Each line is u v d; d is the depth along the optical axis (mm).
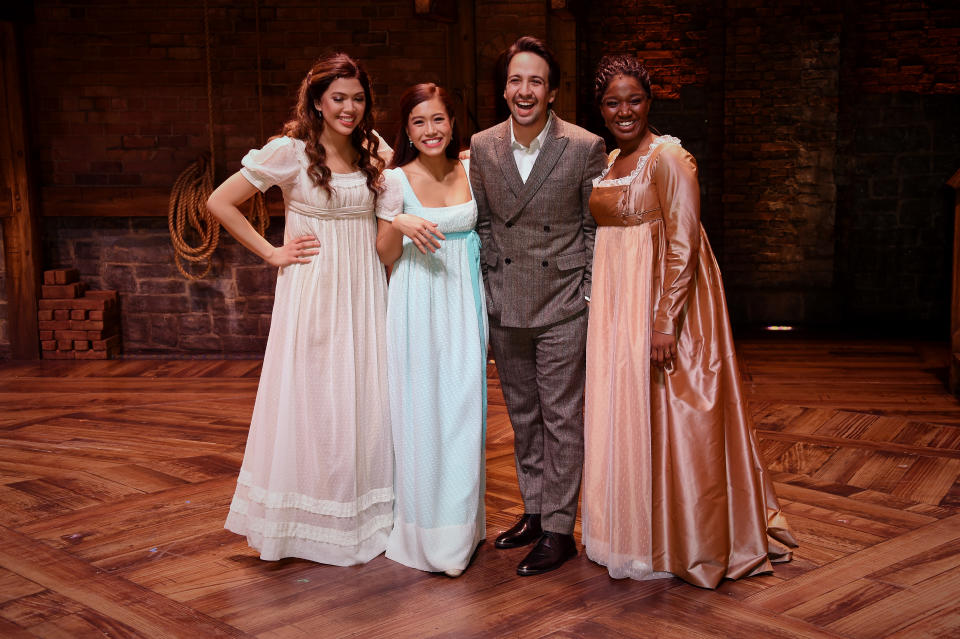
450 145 2783
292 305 2770
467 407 2740
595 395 2732
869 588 2594
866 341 6418
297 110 2797
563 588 2633
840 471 3674
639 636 2340
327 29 6082
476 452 2750
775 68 6945
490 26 6012
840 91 6949
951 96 6789
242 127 6152
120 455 4035
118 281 6348
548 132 2676
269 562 2850
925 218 6961
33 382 5535
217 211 2762
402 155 2816
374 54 6086
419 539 2734
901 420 4430
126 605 2557
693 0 7059
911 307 7074
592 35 7211
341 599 2582
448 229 2717
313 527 2797
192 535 3082
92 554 2922
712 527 2598
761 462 2814
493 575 2729
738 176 7125
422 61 6078
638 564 2643
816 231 7074
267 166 2736
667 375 2627
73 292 6215
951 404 4727
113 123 6176
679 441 2607
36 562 2861
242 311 6289
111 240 6312
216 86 6113
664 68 7176
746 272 7223
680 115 7211
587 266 2785
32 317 6211
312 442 2770
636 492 2633
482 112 6117
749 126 7051
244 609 2525
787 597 2543
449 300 2734
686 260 2568
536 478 2965
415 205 2734
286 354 2762
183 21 6055
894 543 2922
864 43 6875
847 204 7051
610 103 2646
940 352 6004
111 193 6164
